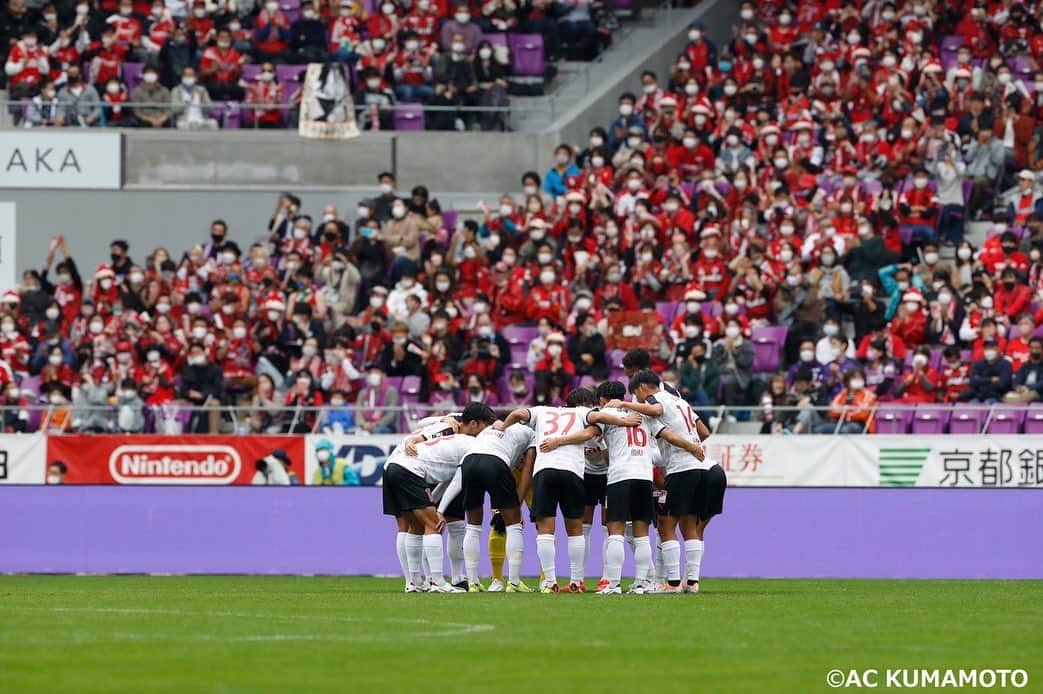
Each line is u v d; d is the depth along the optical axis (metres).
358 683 33.19
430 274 100.31
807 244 100.25
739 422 86.69
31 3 120.19
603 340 92.75
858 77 112.50
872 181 107.12
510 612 50.09
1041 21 117.94
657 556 65.12
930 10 119.06
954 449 85.06
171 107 113.44
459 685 33.00
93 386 93.62
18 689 32.22
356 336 97.44
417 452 62.22
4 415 90.44
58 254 119.25
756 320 96.88
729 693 32.34
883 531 85.38
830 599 59.94
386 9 119.50
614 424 60.16
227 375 95.50
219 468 88.88
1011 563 84.56
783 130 111.62
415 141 113.69
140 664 36.22
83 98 113.06
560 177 109.38
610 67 123.25
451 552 64.44
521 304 99.69
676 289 99.81
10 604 56.22
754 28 117.44
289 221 107.94
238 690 32.12
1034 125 109.25
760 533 86.06
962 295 96.88
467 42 118.81
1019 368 89.88
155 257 104.75
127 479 89.19
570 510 61.34
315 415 88.81
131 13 118.25
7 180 107.50
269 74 115.00
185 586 73.06
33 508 89.44
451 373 93.94
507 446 62.38
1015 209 105.88
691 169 109.12
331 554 88.00
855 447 85.62
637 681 33.78
